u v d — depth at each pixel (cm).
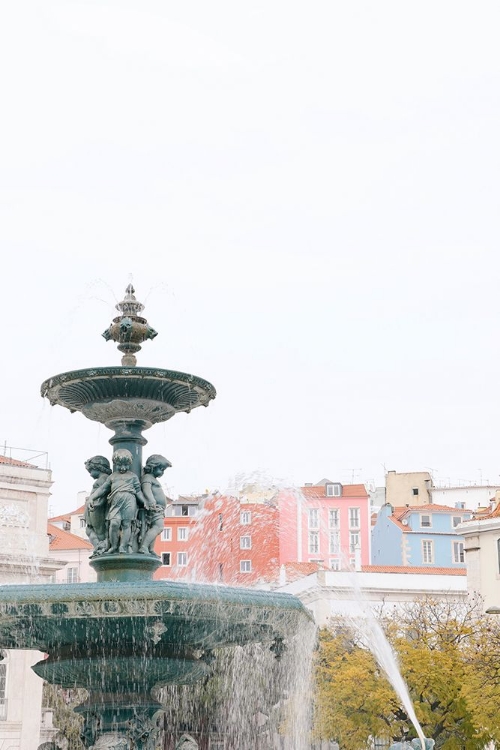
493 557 4703
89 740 1054
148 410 1123
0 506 4209
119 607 966
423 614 3825
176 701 1934
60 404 1170
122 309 1195
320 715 3005
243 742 1989
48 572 4284
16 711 3988
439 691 2967
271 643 1236
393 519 7512
